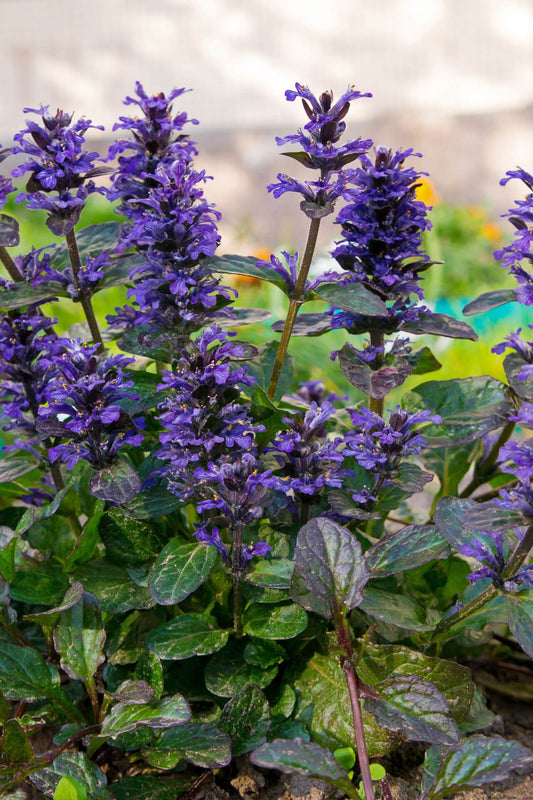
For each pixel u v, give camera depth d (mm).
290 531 930
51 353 943
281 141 912
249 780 916
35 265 954
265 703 900
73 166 917
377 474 921
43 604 936
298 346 1486
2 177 934
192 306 920
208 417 886
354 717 867
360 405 994
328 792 906
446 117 3500
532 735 966
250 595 912
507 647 1017
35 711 918
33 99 3818
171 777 915
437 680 892
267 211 2723
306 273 930
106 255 947
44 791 872
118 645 935
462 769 853
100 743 888
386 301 935
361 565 880
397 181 913
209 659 943
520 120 3443
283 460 916
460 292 1924
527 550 874
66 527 981
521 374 895
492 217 2596
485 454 1019
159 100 935
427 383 961
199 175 902
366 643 881
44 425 899
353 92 904
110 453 903
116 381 898
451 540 888
